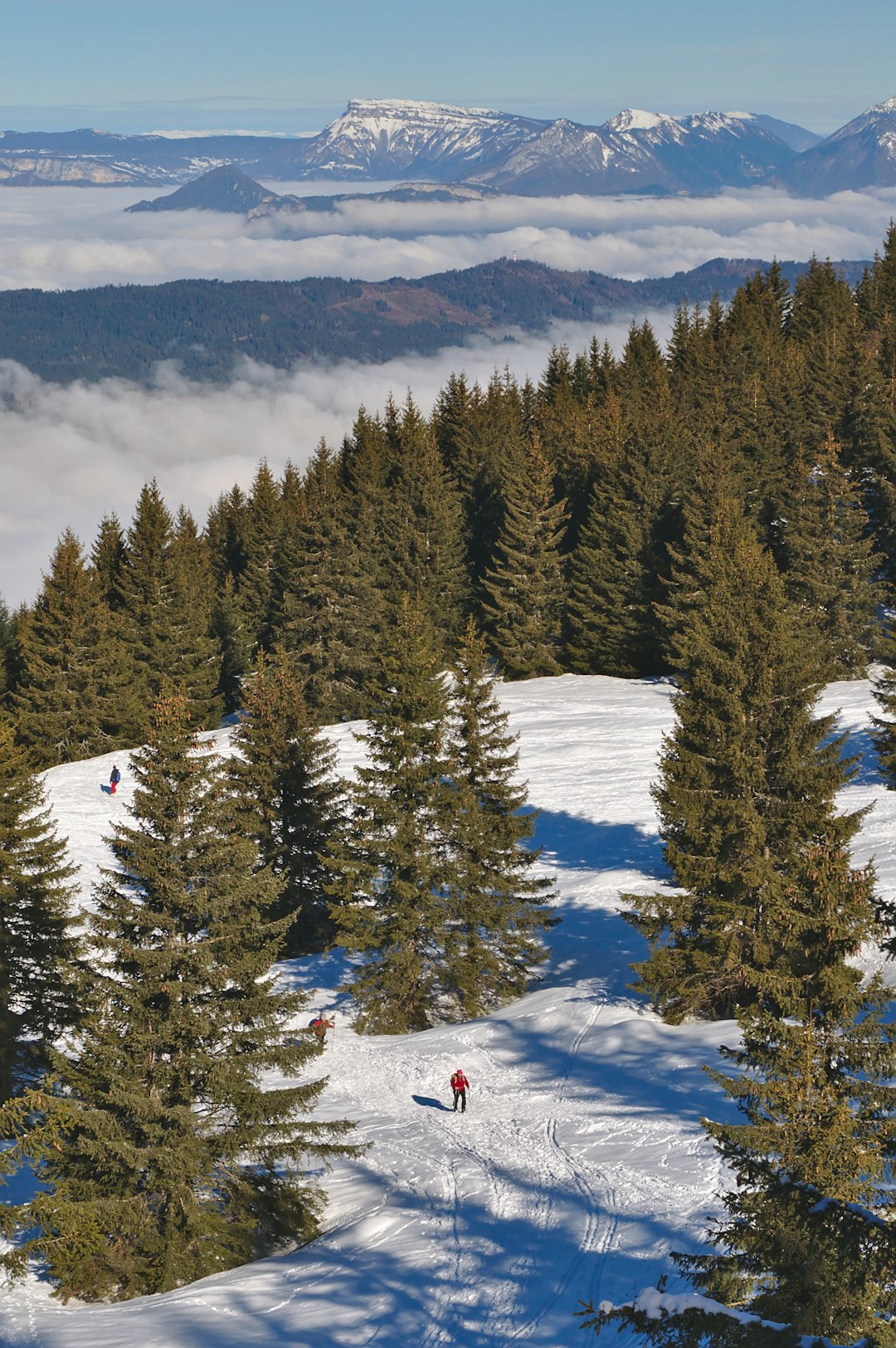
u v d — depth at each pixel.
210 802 26.64
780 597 37.69
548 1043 39.47
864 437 104.19
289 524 118.44
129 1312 24.02
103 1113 25.08
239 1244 26.97
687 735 37.94
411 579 100.81
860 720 70.25
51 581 87.75
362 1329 22.84
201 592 115.50
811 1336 13.59
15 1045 37.34
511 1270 24.91
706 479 85.06
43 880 39.12
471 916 42.25
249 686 50.78
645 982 38.09
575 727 76.69
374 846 41.56
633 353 176.12
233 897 26.05
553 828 59.97
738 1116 31.03
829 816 36.38
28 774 39.94
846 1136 15.70
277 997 26.98
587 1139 31.64
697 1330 13.44
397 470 130.75
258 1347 22.00
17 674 109.44
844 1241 15.00
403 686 42.34
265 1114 26.47
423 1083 37.72
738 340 145.75
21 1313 24.11
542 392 166.25
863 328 145.12
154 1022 26.03
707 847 36.44
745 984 36.94
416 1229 27.53
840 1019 16.70
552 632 94.44
